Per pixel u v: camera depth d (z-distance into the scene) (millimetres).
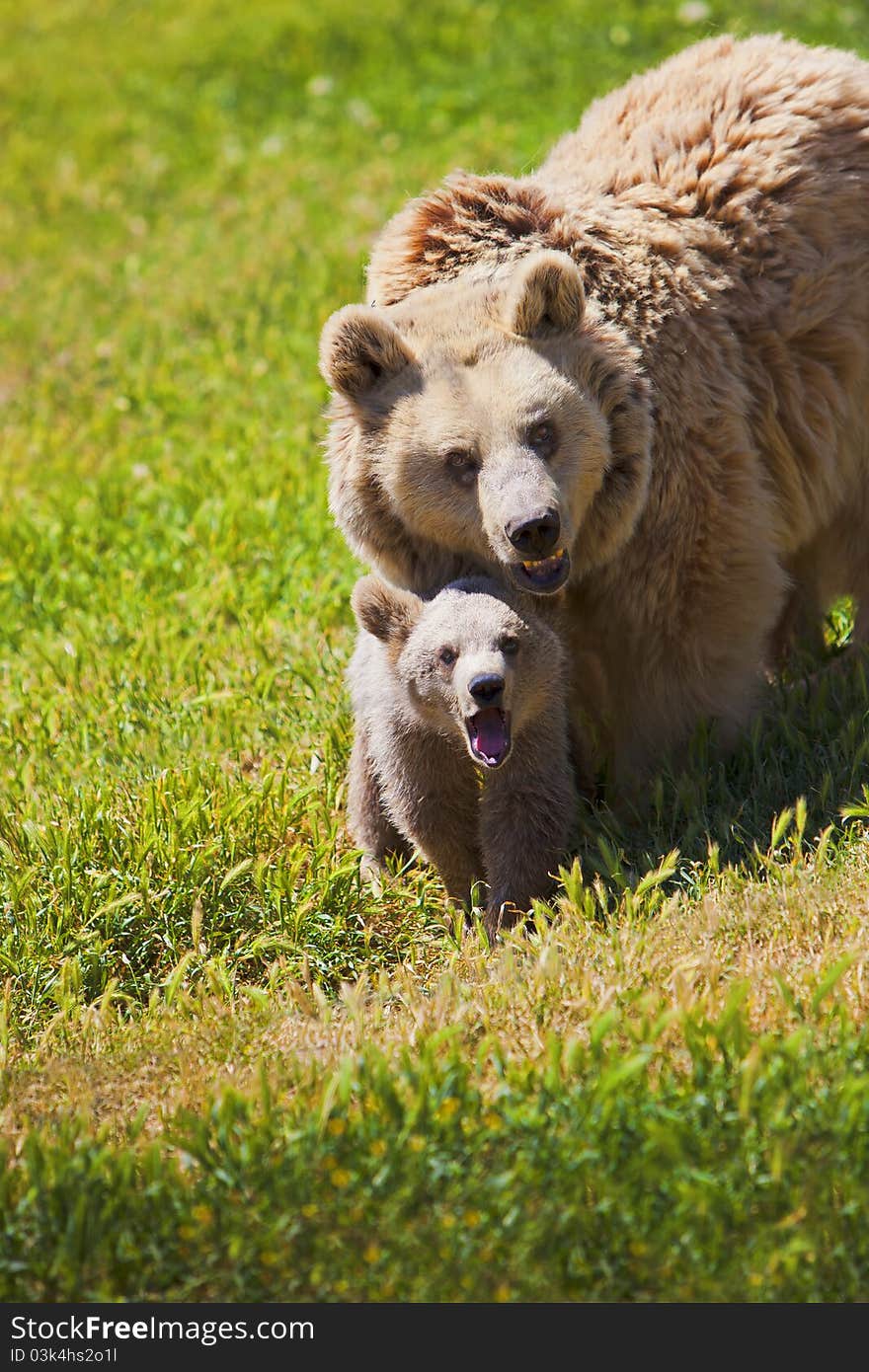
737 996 7250
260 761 12117
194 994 9672
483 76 28422
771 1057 7086
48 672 13672
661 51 27875
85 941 9969
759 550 10258
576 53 28375
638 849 10062
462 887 10398
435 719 9508
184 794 11016
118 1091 8297
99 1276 6680
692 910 9000
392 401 9570
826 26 26609
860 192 10805
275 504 15781
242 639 13500
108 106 31500
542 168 11523
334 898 10141
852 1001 7828
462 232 10430
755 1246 6328
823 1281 6316
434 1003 8328
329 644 13383
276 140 28141
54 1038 9086
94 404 20422
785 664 12266
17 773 11930
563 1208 6559
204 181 27469
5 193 28719
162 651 13516
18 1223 6902
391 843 10828
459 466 9281
